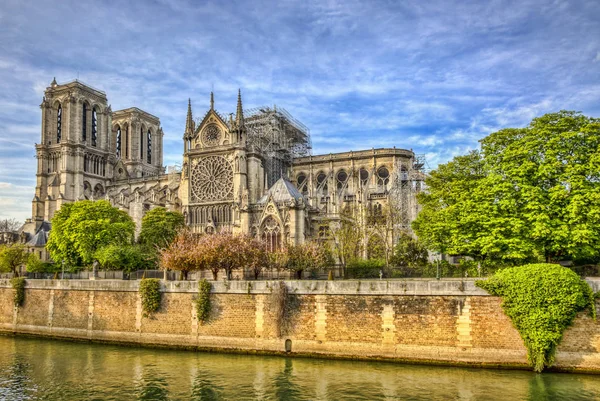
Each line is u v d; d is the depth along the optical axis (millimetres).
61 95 153000
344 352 44562
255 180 109125
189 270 62438
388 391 35812
